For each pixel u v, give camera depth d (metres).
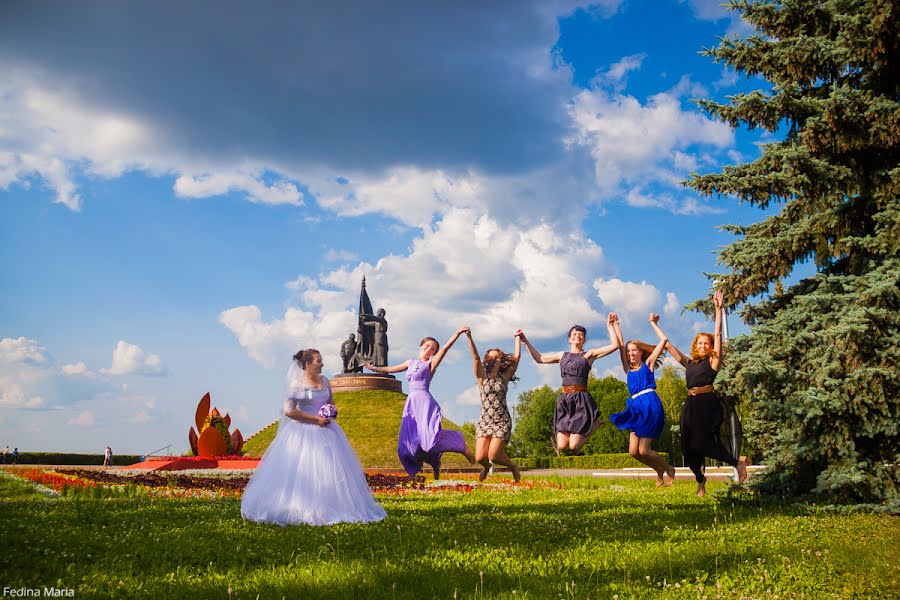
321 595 4.41
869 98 11.12
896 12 10.92
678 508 10.15
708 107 12.67
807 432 10.62
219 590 4.54
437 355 13.88
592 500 12.34
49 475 17.84
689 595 4.50
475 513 9.70
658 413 12.91
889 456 10.40
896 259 10.72
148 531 7.12
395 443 44.47
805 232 11.80
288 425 8.66
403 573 5.02
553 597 4.33
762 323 11.82
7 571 5.01
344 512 8.27
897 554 6.07
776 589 4.65
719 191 12.69
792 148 11.65
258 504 8.27
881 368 10.05
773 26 12.88
